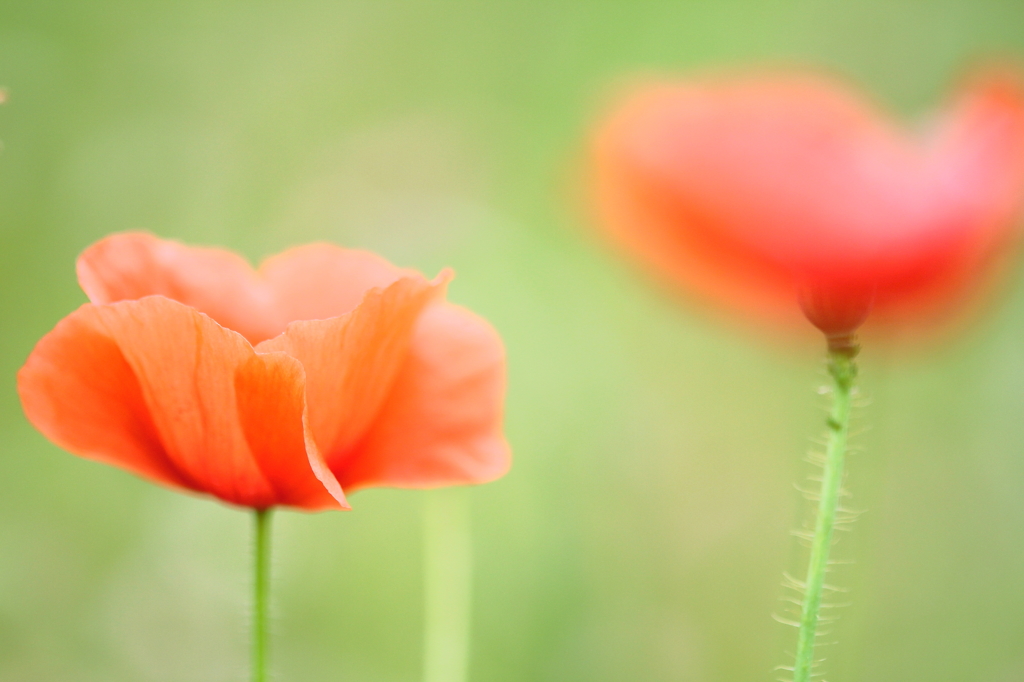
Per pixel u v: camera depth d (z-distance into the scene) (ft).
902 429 3.26
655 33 4.07
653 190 1.90
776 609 3.08
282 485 1.89
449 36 4.24
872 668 2.84
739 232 1.87
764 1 3.95
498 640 2.80
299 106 4.19
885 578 2.99
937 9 3.68
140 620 3.02
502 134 4.04
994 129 1.82
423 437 1.94
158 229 3.86
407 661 3.00
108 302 1.91
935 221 1.83
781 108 1.87
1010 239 1.86
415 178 3.90
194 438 1.88
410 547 3.15
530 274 3.51
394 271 2.01
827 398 2.86
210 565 3.14
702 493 3.28
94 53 4.07
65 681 2.87
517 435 3.10
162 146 3.97
